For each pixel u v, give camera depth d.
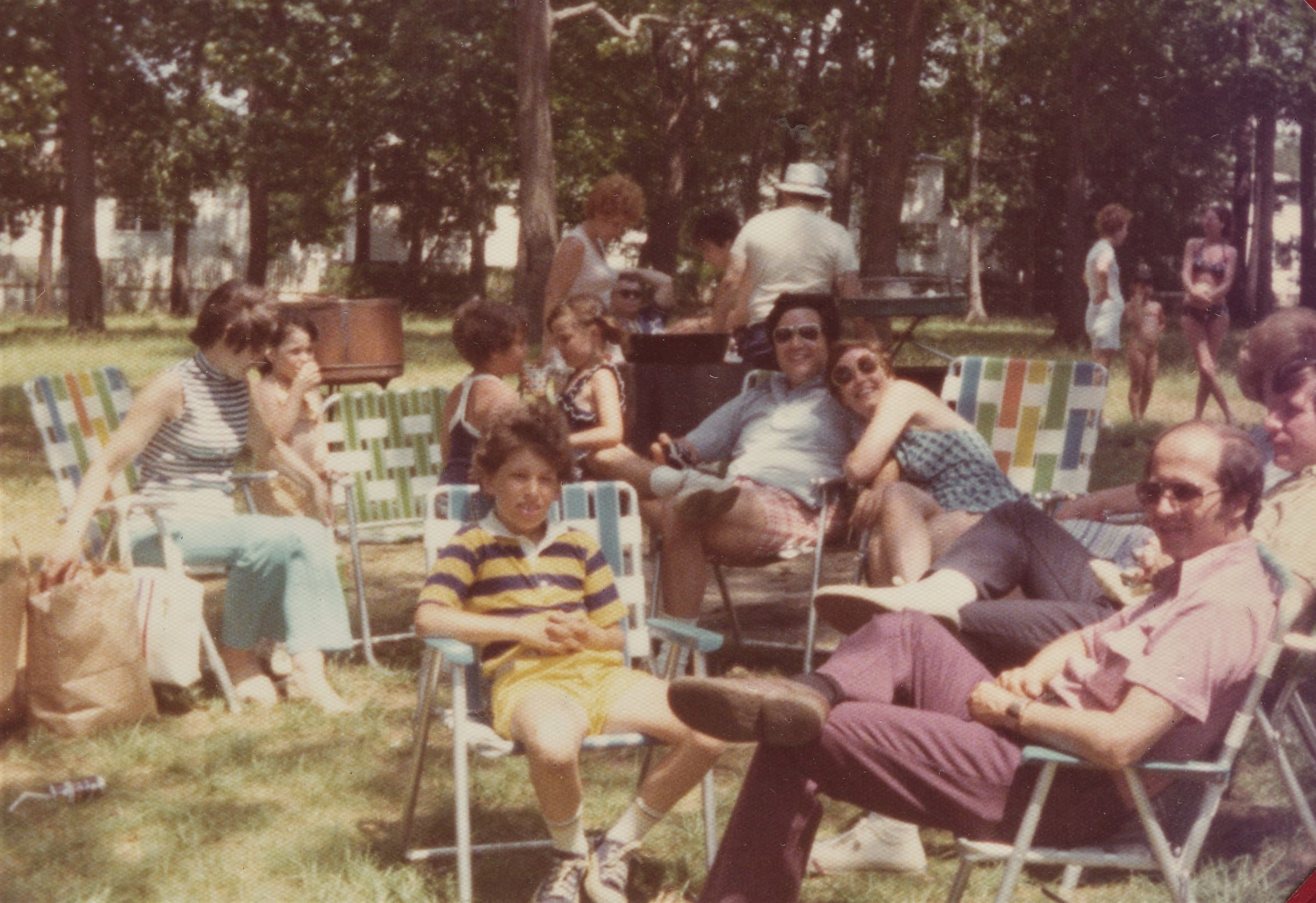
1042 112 20.53
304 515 5.60
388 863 3.64
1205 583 2.85
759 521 5.03
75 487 4.98
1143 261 9.41
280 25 23.61
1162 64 8.30
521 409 3.50
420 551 7.30
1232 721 2.88
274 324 4.92
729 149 29.75
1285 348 3.50
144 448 4.76
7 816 3.84
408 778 4.21
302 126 26.28
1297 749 3.50
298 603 4.82
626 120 29.23
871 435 4.77
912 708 3.18
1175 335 8.55
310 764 4.28
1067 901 3.41
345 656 5.43
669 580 4.93
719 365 6.73
